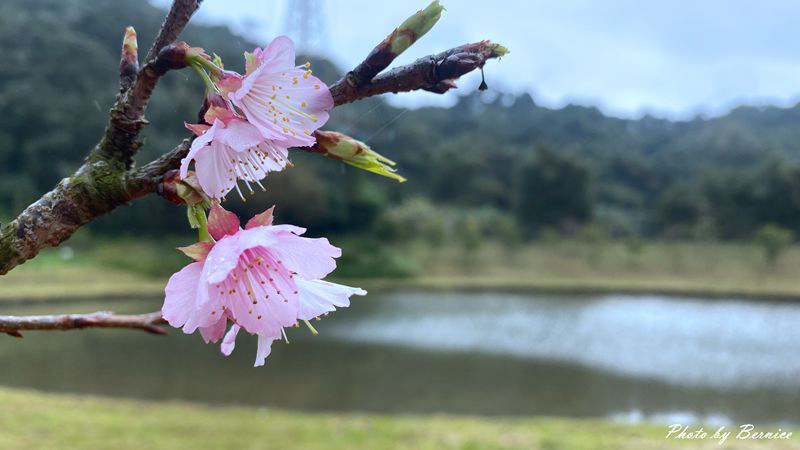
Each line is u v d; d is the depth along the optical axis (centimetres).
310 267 93
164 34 93
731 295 2508
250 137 85
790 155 5359
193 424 747
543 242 3750
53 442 627
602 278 2934
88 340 1447
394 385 1160
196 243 90
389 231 3453
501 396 1105
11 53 2547
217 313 89
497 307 2247
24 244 91
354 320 1898
